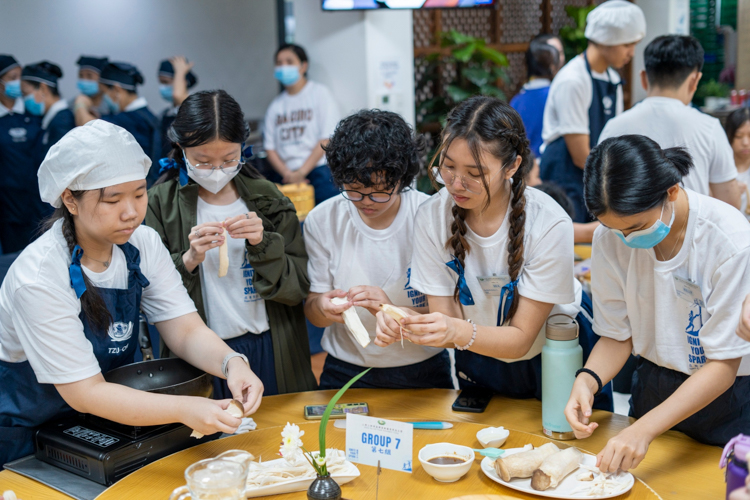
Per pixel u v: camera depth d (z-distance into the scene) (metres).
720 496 1.27
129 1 5.92
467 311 1.69
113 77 4.87
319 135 4.94
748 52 6.24
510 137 1.41
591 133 3.25
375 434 1.34
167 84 5.26
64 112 4.80
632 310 1.50
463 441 1.48
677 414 1.32
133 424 1.38
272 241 1.80
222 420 1.32
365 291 1.72
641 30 3.10
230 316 1.90
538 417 1.64
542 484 1.24
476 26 6.38
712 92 6.10
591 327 1.80
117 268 1.54
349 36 5.43
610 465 1.27
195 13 6.19
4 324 1.48
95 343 1.49
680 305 1.42
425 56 6.05
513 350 1.57
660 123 2.64
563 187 3.30
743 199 3.40
